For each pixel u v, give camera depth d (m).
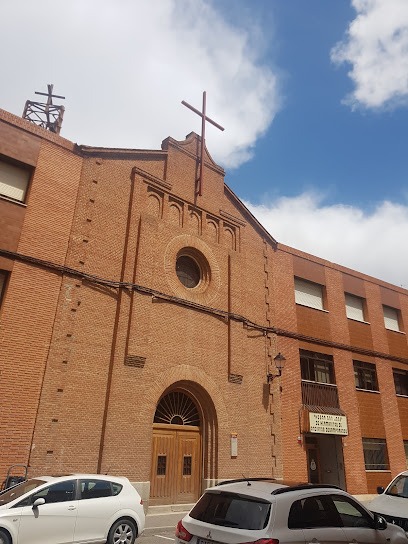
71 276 12.48
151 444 12.74
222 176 18.39
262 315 17.89
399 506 8.38
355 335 21.44
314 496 5.44
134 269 13.95
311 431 17.03
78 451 11.14
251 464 14.98
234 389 15.42
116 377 12.36
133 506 8.42
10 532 6.84
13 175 12.43
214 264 16.56
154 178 15.62
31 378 10.88
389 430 20.34
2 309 10.93
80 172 13.75
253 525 4.76
